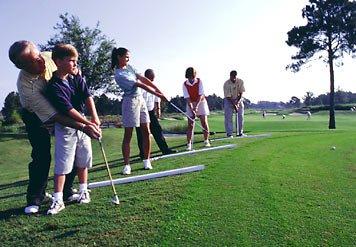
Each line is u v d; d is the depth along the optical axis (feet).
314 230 15.43
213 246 14.29
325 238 14.90
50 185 24.16
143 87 24.21
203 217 16.16
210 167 22.95
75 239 15.02
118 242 14.69
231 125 42.24
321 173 22.93
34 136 18.13
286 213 16.74
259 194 18.66
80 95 18.72
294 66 150.92
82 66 172.45
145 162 24.90
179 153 30.73
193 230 15.23
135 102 24.03
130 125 24.06
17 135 118.93
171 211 16.65
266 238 14.80
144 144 24.94
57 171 17.43
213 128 94.22
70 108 17.26
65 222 16.28
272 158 25.88
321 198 18.62
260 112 281.13
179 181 20.43
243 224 15.69
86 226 15.85
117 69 24.39
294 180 21.12
